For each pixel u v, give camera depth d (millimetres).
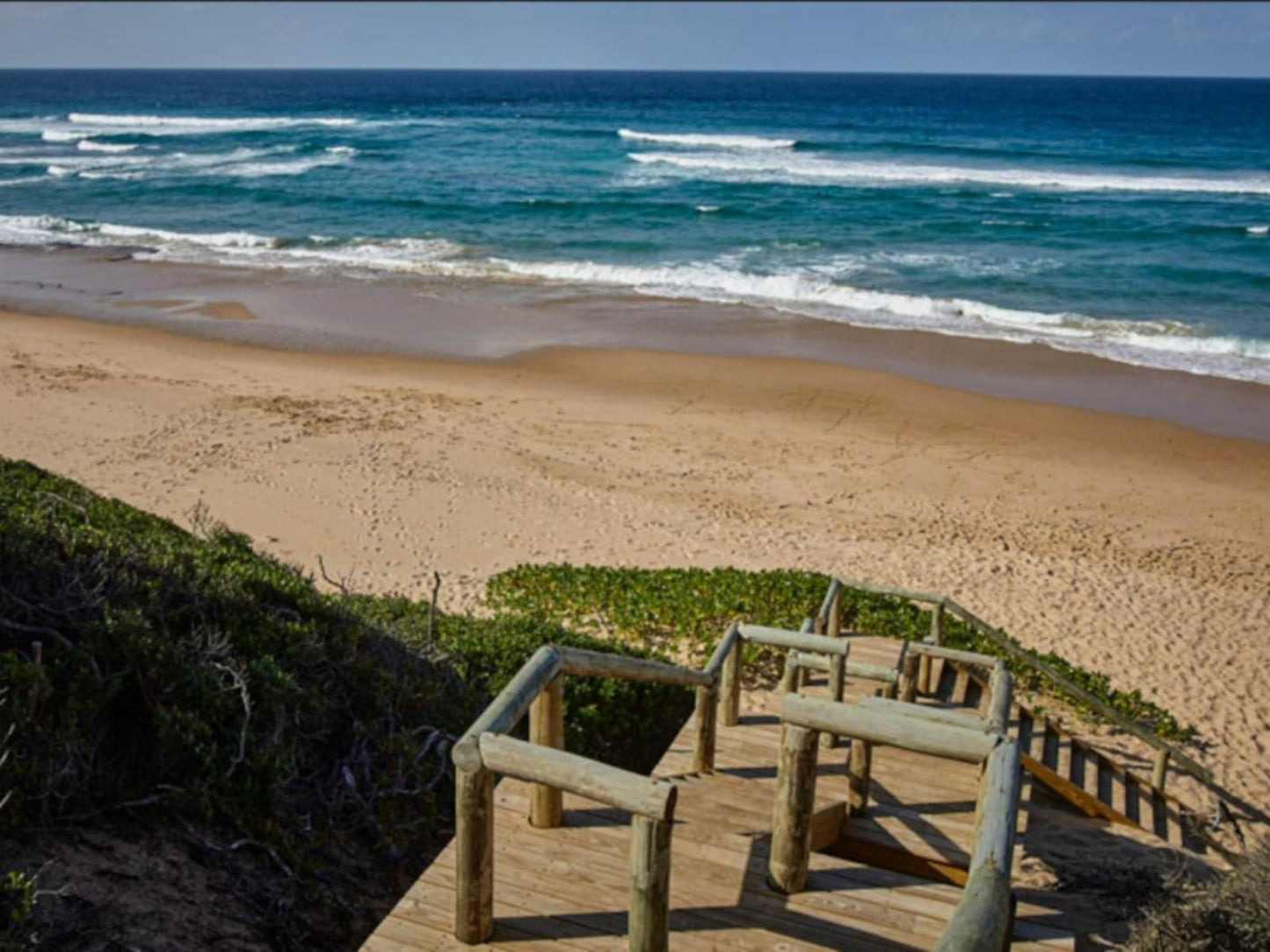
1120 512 17750
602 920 4516
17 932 4238
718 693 7113
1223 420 21891
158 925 4715
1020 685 11664
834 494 18062
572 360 25234
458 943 4383
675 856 5121
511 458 19031
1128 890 7730
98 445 18609
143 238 38969
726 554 15367
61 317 28172
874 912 4680
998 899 3463
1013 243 38375
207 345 25938
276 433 19609
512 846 5031
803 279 32438
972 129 93000
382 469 18109
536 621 10211
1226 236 39625
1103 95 179375
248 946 4863
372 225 41344
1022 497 18250
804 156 67562
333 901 5422
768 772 6422
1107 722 11125
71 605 6199
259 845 5391
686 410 22047
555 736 5023
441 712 7273
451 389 23000
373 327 27875
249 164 58594
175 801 5352
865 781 6297
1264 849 7074
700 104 134000
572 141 74938
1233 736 11203
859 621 12414
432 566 14617
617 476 18484
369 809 6004
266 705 6168
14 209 44375
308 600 7816
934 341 26891
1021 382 24031
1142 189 52812
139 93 167000
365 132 80125
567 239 38781
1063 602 14172
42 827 4965
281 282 32719
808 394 23062
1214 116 117750
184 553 7891
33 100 139875
